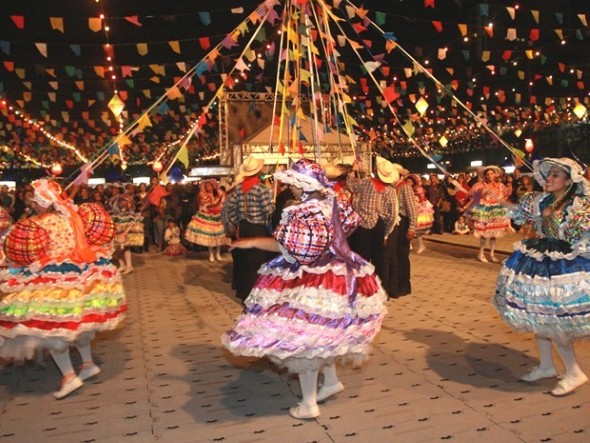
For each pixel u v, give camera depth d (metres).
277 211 6.99
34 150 21.97
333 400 4.09
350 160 8.70
